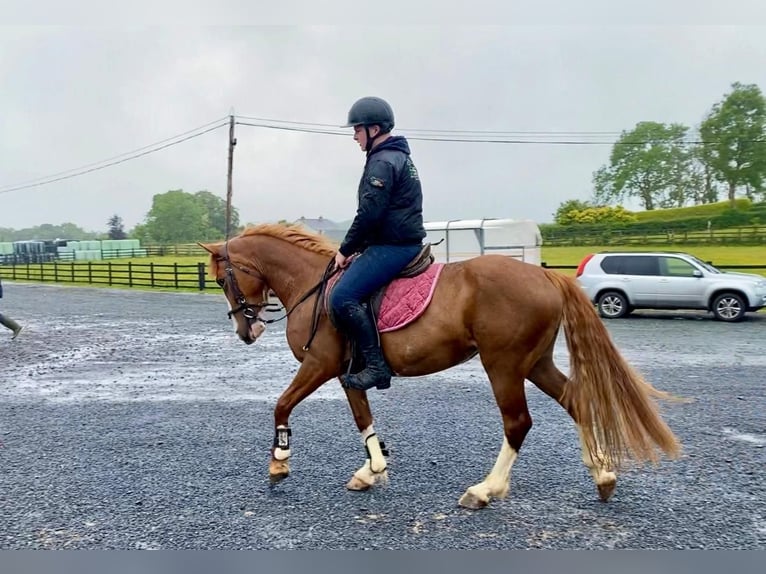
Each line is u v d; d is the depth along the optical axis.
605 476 3.64
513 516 3.53
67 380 7.68
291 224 4.34
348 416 5.79
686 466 4.29
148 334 11.67
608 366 3.52
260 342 10.73
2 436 5.29
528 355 3.54
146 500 3.84
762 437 4.93
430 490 3.94
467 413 5.84
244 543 3.26
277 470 3.93
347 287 3.62
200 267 22.23
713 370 7.70
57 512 3.68
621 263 13.66
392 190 3.60
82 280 29.44
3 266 39.78
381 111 3.64
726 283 12.74
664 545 3.17
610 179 57.62
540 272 3.62
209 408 6.21
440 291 3.62
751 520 3.43
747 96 47.81
